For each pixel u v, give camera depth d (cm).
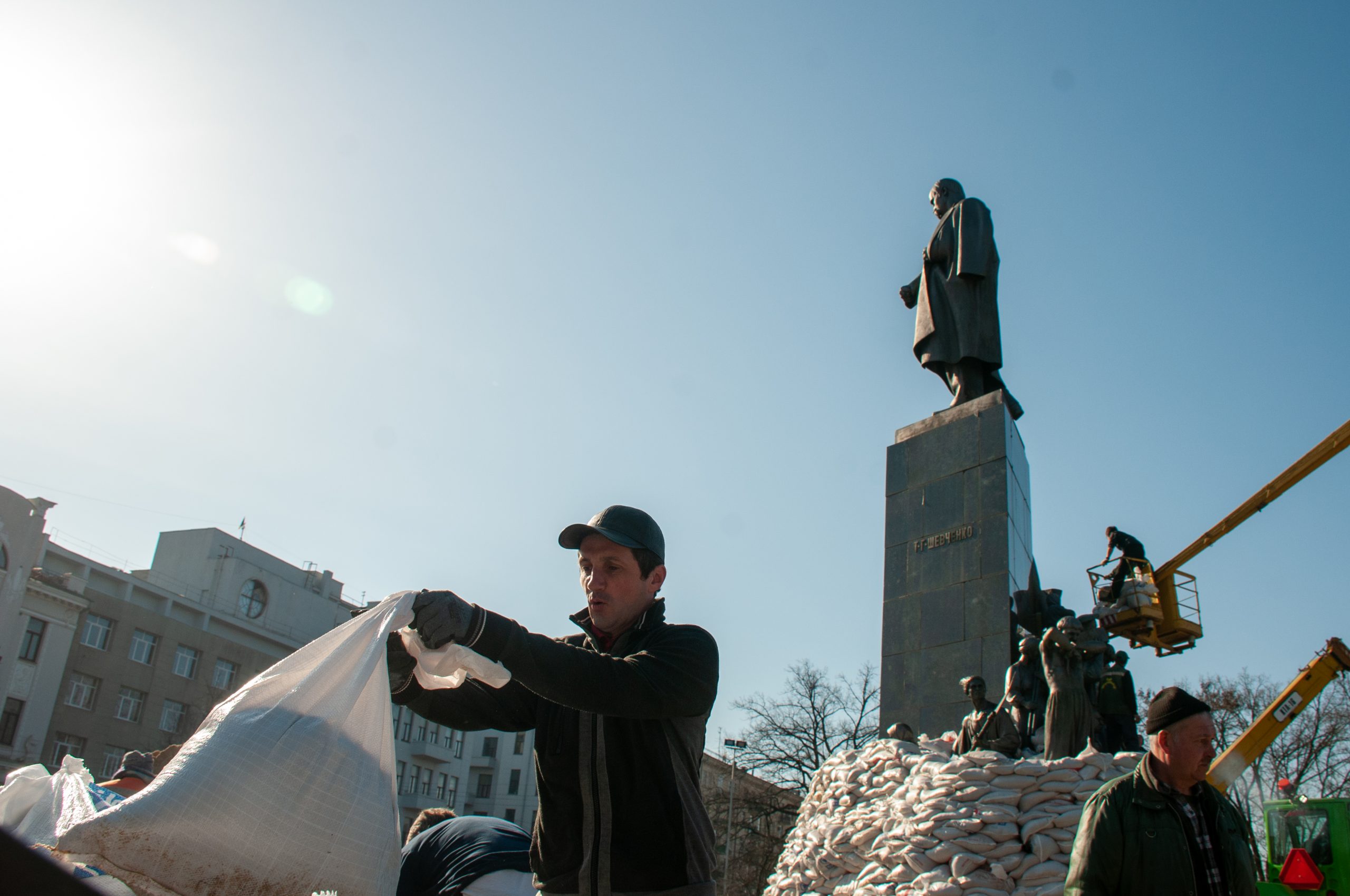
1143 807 361
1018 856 848
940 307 1430
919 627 1231
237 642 4778
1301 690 1002
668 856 287
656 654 286
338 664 243
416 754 5422
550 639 268
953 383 1410
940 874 860
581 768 290
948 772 928
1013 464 1280
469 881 377
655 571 320
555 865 292
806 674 3534
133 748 4156
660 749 292
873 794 1051
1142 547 1564
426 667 259
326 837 223
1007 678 1094
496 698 309
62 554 4106
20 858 88
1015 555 1226
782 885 1113
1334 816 959
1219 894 353
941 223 1481
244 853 214
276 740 225
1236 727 3222
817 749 3447
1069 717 988
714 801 3678
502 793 6228
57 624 3931
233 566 5028
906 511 1318
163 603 4528
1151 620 1536
